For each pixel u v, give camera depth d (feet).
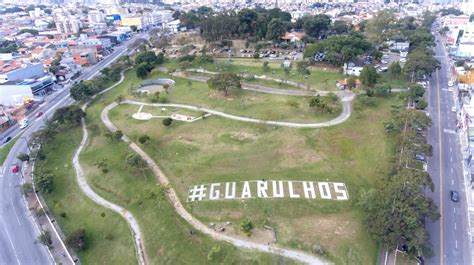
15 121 449.06
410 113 344.90
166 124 379.96
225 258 210.59
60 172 329.11
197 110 425.28
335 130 358.02
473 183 272.92
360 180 283.18
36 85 526.98
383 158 305.32
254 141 343.67
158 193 272.72
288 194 264.72
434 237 228.22
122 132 384.47
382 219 213.46
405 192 226.38
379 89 437.58
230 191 271.28
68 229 265.34
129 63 645.92
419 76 483.10
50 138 377.30
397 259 211.00
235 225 237.45
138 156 314.14
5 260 237.66
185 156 326.03
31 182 321.32
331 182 278.87
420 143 312.50
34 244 251.19
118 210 273.13
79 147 372.79
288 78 522.47
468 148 312.71
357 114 388.78
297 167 299.99
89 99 496.64
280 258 208.23
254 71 563.48
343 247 215.72
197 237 228.22
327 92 460.96
